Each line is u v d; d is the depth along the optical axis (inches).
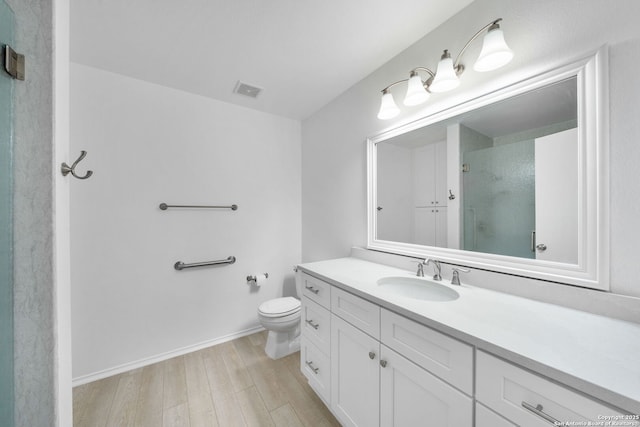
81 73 63.2
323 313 52.4
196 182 79.4
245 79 71.7
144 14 48.0
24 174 25.0
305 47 58.3
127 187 68.8
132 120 69.6
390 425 36.7
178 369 69.2
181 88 76.2
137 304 70.4
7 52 22.7
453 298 42.3
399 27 52.3
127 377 65.7
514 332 27.0
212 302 82.6
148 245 72.0
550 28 36.4
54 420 27.7
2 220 22.3
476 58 45.2
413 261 55.9
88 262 64.1
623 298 30.0
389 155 63.8
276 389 61.4
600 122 31.8
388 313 36.7
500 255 42.7
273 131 95.9
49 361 27.5
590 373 20.0
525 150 39.9
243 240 88.9
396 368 35.4
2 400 22.1
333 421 51.8
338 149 81.8
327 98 83.8
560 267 35.8
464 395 27.4
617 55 31.0
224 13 48.1
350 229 77.1
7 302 22.9
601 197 31.8
